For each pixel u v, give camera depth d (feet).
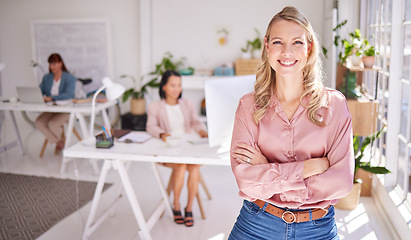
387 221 10.80
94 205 9.80
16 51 24.39
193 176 10.99
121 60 22.85
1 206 12.42
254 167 4.97
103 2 22.58
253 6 20.66
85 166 16.25
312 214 5.02
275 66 4.73
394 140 11.16
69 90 17.25
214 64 21.48
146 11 21.15
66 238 10.43
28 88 15.79
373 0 14.23
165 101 12.23
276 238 5.12
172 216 11.37
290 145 5.05
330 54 16.34
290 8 4.72
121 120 21.33
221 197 13.02
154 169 10.72
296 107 5.02
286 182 4.82
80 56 22.95
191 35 21.48
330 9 18.31
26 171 15.67
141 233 9.64
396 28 10.62
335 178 4.80
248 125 5.23
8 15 24.06
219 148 9.68
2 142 20.15
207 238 10.39
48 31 23.15
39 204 12.56
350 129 4.92
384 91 12.80
